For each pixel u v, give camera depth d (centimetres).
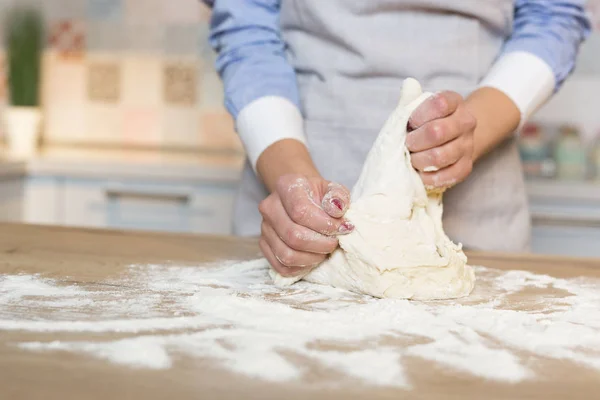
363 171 88
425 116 81
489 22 108
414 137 82
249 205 117
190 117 238
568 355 59
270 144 97
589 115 216
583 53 215
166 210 197
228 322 66
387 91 106
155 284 81
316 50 109
